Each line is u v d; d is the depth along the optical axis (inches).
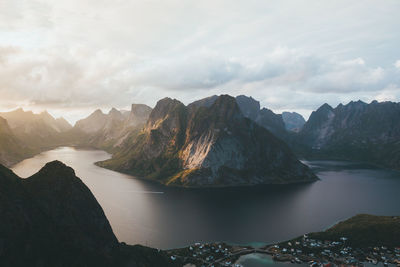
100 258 5447.8
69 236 5438.0
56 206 5703.7
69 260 5093.5
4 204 4970.5
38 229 5172.2
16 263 4589.1
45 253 4958.2
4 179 5442.9
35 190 5787.4
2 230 4704.7
